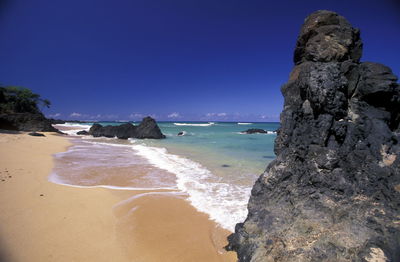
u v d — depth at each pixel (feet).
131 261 14.58
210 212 22.20
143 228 18.74
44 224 17.97
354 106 18.21
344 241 11.64
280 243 13.19
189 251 15.90
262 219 15.81
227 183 31.81
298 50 24.97
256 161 48.03
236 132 166.81
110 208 22.21
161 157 52.54
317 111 18.72
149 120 118.11
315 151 17.15
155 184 30.89
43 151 51.29
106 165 41.63
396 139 16.38
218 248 16.37
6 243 15.21
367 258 10.46
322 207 14.25
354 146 16.43
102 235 17.24
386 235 11.23
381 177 14.39
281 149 19.57
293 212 15.02
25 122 107.45
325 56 20.66
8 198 22.07
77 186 28.12
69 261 14.08
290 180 17.20
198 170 39.45
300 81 20.35
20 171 31.71
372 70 18.31
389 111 18.49
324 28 21.70
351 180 15.11
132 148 69.31
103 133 117.70
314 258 11.42
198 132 165.58
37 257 14.20
